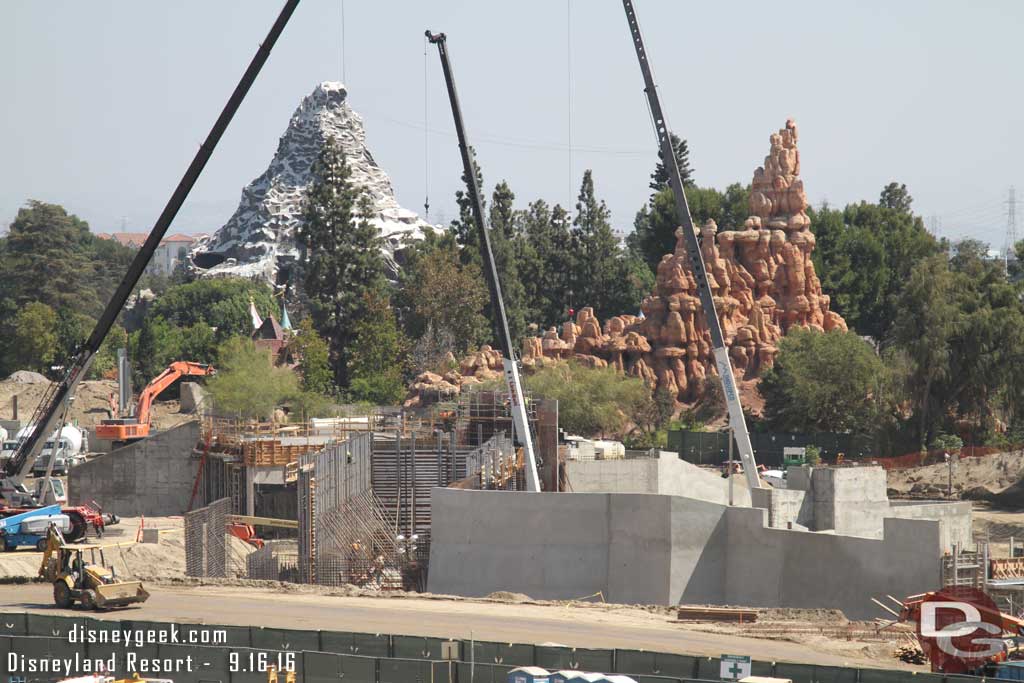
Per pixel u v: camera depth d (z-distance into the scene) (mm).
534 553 159875
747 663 98562
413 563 183375
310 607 136875
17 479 184125
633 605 143750
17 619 113375
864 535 182250
